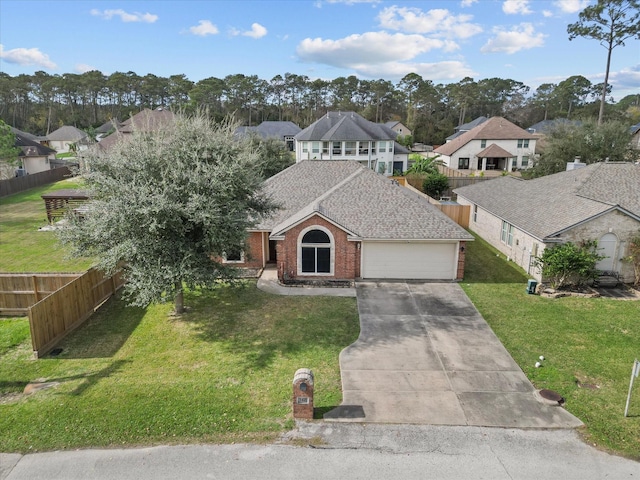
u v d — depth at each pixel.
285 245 19.92
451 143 65.00
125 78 116.12
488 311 16.78
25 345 13.84
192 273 13.61
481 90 125.25
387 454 9.06
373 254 20.20
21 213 33.72
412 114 107.88
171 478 8.37
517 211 24.28
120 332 14.89
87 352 13.49
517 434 9.72
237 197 15.23
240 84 116.62
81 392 11.19
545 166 40.06
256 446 9.26
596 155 37.81
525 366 12.72
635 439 9.54
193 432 9.64
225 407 10.55
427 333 14.87
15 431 9.63
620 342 14.20
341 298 18.09
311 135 57.50
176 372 12.29
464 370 12.48
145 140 14.74
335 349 13.73
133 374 12.17
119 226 13.08
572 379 11.99
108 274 14.89
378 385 11.69
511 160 59.53
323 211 20.11
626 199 21.78
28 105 111.94
